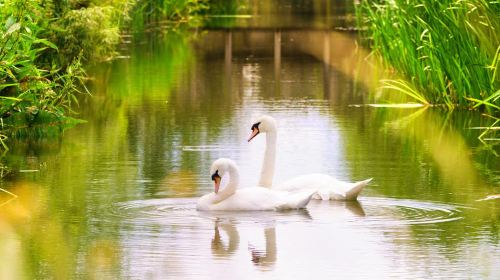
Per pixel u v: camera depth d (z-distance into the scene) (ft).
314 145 53.67
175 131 57.77
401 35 74.54
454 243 34.83
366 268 32.14
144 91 73.77
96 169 47.29
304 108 66.44
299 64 91.71
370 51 99.45
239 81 79.87
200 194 42.09
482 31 63.26
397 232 36.24
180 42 107.45
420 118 62.90
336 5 150.61
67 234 36.09
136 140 55.01
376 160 49.80
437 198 41.55
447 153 51.72
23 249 34.32
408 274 31.53
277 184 44.24
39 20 70.74
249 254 33.58
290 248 34.30
